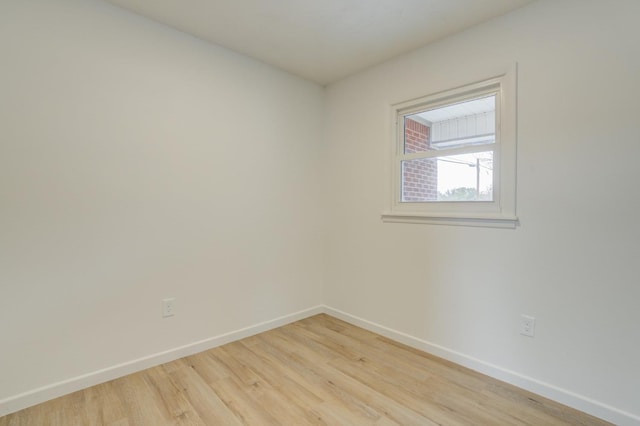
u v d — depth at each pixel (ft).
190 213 7.91
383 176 9.21
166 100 7.48
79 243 6.41
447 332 7.82
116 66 6.77
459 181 7.72
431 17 6.96
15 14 5.72
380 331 9.32
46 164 6.03
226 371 7.21
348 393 6.40
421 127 8.52
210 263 8.32
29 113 5.86
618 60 5.46
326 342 8.79
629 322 5.42
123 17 6.84
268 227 9.57
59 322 6.21
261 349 8.33
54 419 5.56
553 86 6.13
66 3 6.19
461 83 7.45
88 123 6.46
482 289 7.18
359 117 9.87
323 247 11.19
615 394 5.56
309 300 10.82
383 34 7.69
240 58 8.79
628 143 5.39
